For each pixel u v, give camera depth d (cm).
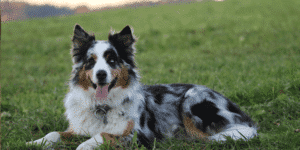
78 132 384
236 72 823
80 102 381
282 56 1018
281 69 761
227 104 426
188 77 804
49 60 1380
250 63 950
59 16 3006
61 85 838
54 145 364
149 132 385
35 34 2112
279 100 509
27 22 2678
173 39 1662
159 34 1831
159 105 427
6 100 668
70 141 381
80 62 394
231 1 2823
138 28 2081
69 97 398
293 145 338
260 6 2461
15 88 807
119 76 372
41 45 1691
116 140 341
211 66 970
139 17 2584
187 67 992
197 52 1349
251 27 1745
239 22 1953
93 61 375
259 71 802
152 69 1001
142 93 414
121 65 385
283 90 565
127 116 370
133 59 412
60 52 1556
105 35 1828
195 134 401
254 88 604
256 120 463
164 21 2303
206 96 419
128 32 407
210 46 1475
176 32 1834
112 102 371
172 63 1108
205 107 411
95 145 332
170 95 442
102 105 370
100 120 373
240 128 390
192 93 423
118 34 404
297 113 462
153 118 407
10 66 1236
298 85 566
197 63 1040
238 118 414
